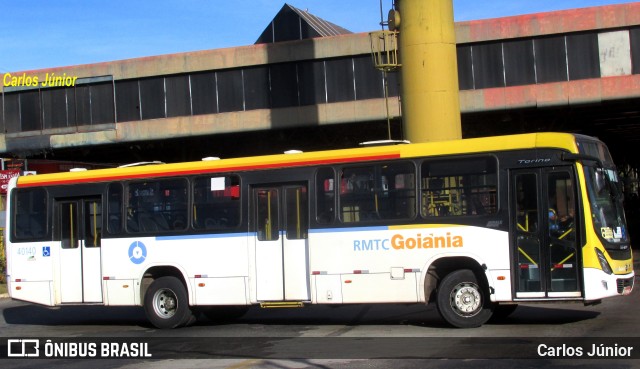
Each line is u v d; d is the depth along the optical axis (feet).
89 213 47.62
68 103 107.55
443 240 38.40
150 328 46.47
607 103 87.66
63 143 107.14
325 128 103.35
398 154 39.88
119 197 46.57
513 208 37.35
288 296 41.75
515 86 88.69
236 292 42.86
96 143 105.81
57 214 48.57
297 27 146.61
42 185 49.11
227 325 45.98
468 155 38.50
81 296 47.26
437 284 39.40
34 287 48.57
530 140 37.47
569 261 36.11
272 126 99.55
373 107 95.61
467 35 89.04
